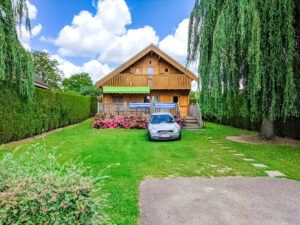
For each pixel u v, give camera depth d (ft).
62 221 5.24
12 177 6.06
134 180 13.60
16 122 27.96
